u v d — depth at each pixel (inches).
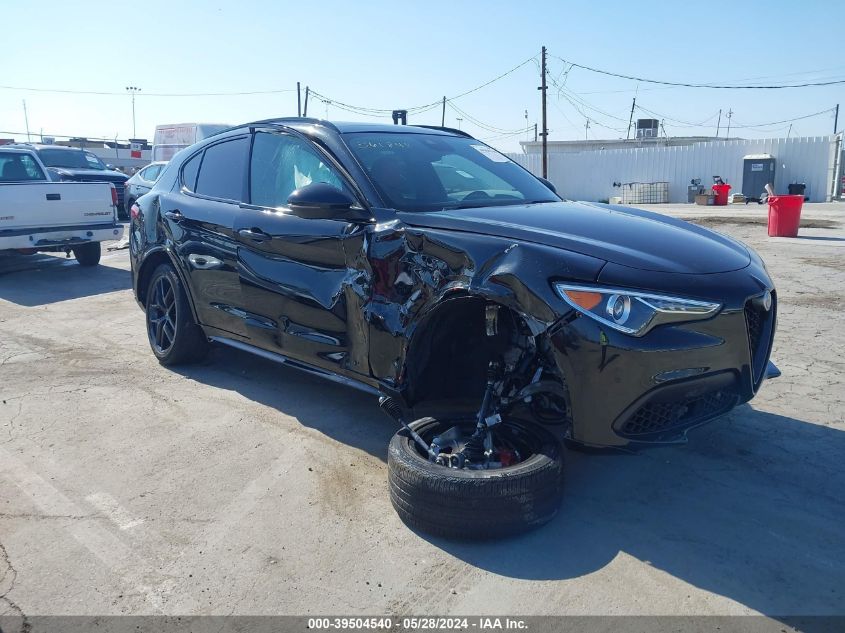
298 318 164.1
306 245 159.9
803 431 164.9
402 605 107.4
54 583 114.7
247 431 172.7
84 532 129.3
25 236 381.4
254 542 125.0
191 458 158.6
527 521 120.6
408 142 176.6
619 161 1238.9
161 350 224.1
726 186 1007.6
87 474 151.8
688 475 145.4
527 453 130.5
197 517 133.8
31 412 187.8
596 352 114.5
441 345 142.1
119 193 754.2
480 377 145.2
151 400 195.5
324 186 149.3
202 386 206.1
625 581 111.3
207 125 828.0
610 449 120.1
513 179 181.5
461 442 134.3
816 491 138.1
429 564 117.1
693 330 116.2
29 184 381.1
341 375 157.2
